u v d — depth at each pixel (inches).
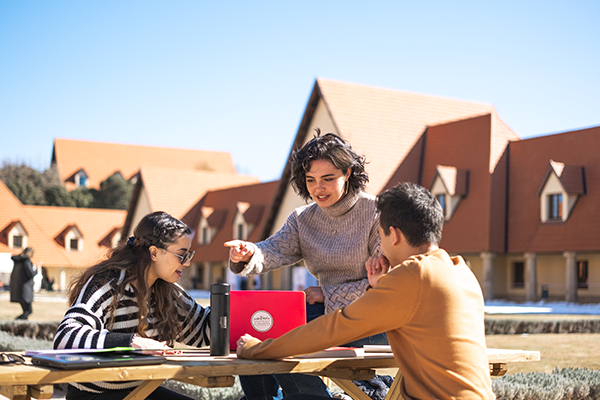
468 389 100.3
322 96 1296.8
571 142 1207.6
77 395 123.0
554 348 404.5
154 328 133.4
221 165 3503.9
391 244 114.7
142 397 100.2
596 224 1090.7
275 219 1370.6
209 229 1766.7
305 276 1342.3
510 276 1254.9
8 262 1884.8
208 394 209.5
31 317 705.0
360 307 105.0
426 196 113.3
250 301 122.3
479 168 1246.3
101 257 132.1
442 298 103.7
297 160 153.6
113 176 3031.5
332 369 112.6
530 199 1201.4
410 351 106.0
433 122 1417.3
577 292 1137.4
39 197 2888.8
